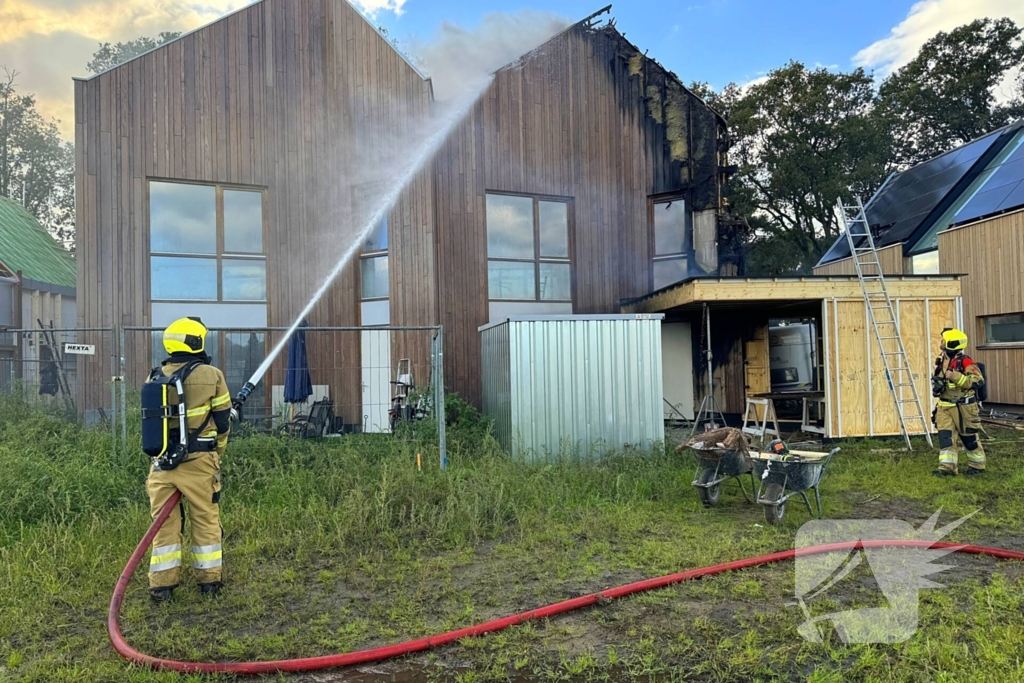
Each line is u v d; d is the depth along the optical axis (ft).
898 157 98.22
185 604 13.50
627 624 12.41
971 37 92.53
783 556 15.64
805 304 36.01
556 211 37.40
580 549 16.80
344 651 11.43
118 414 24.27
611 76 38.34
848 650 11.03
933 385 24.72
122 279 30.73
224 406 14.35
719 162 40.52
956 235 46.62
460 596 13.78
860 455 28.73
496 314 35.60
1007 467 25.32
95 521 17.75
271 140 33.12
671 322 40.68
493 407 29.91
